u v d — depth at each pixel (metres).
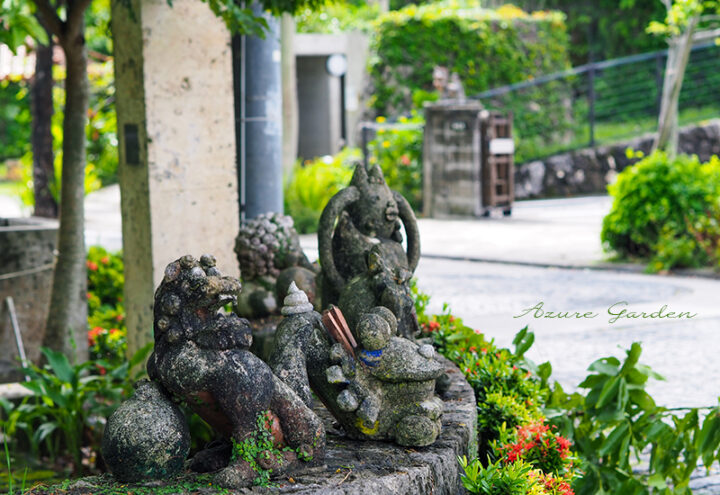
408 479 2.98
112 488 2.79
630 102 25.25
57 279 6.92
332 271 4.36
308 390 3.20
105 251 9.61
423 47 22.05
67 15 6.68
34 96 16.47
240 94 7.11
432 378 3.30
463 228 16.81
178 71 5.67
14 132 29.38
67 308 6.91
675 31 16.03
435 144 18.53
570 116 23.64
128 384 5.74
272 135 7.23
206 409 2.88
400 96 22.08
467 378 4.59
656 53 23.27
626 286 11.05
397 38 22.00
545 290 10.87
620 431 4.65
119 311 8.38
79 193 6.92
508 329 8.84
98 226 17.08
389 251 4.42
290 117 16.98
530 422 4.26
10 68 16.97
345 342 3.29
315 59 22.70
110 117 16.42
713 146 22.69
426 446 3.31
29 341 7.68
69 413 5.63
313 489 2.81
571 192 21.91
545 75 23.05
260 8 7.02
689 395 6.74
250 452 2.84
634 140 22.19
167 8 5.58
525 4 27.53
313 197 16.78
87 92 6.86
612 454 4.66
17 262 7.64
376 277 3.71
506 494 3.32
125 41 5.66
